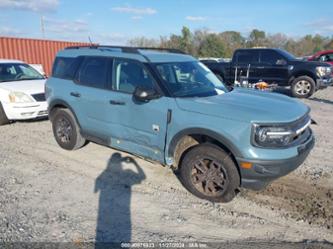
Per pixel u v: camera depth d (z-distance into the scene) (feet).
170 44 166.81
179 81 14.12
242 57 43.04
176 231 10.64
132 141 14.62
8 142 20.58
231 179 11.84
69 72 17.70
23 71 28.04
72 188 13.76
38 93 24.35
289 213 11.84
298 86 40.09
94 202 12.53
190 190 13.17
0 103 24.03
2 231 10.41
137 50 15.17
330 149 19.12
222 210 12.03
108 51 15.98
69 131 18.20
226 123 11.39
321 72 38.91
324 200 12.79
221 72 44.57
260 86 37.58
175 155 13.55
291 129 11.25
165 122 12.95
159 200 12.78
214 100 12.76
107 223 11.03
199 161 12.61
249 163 11.09
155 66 13.91
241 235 10.46
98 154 18.04
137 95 12.99
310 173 15.38
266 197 13.00
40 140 20.98
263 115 11.24
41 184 14.15
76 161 17.02
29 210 11.81
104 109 15.39
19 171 15.67
